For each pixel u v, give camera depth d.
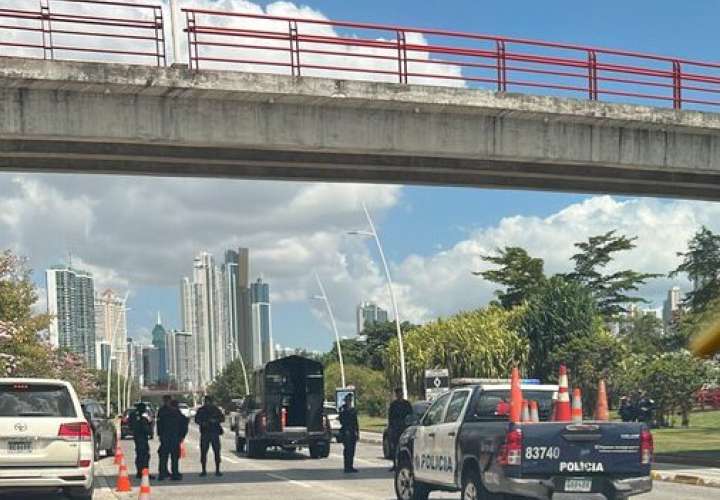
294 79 22.23
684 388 40.94
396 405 23.03
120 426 54.97
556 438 11.64
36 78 20.45
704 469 22.38
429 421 14.47
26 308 42.06
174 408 21.86
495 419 13.15
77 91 21.12
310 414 30.94
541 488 11.52
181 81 21.42
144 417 22.02
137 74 21.14
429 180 26.62
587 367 53.97
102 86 21.00
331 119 22.98
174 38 21.53
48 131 20.92
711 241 43.94
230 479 21.72
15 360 38.47
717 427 40.19
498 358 56.28
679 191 29.06
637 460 11.81
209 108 22.09
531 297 64.38
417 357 57.00
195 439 51.19
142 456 21.91
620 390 48.53
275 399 30.86
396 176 26.33
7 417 13.88
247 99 22.23
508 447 11.55
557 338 57.22
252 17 21.88
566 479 11.63
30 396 14.25
